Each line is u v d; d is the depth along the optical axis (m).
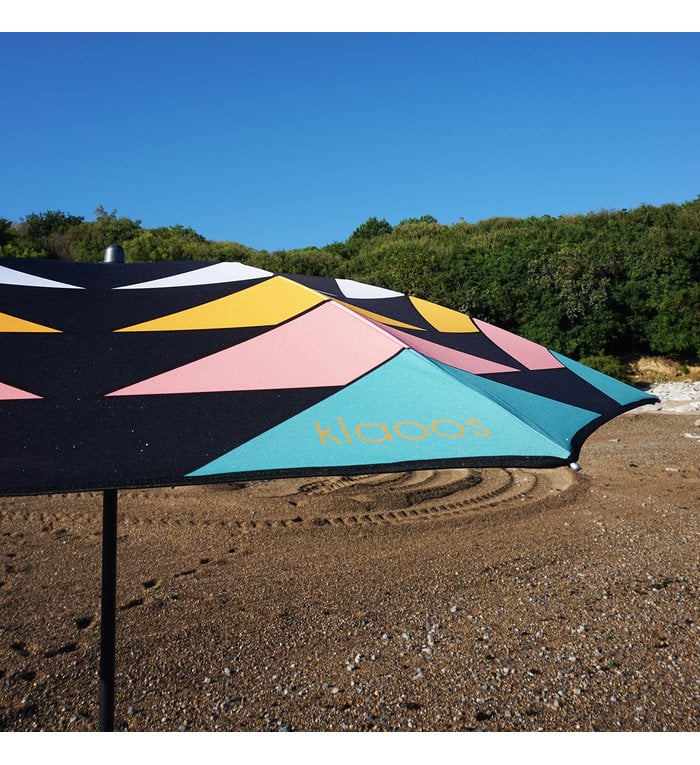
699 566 5.73
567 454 1.48
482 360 2.35
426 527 6.93
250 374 1.82
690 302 19.77
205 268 2.91
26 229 32.19
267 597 5.14
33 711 3.60
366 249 33.78
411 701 3.71
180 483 1.31
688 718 3.52
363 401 1.68
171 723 3.50
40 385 1.67
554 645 4.36
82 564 5.83
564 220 29.98
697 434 12.19
